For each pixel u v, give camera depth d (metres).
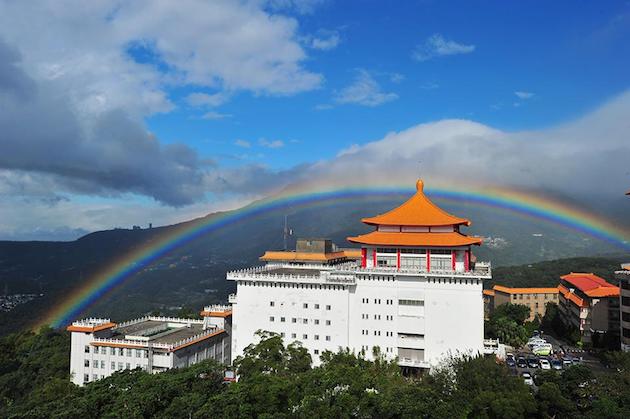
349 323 118.88
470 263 122.50
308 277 121.56
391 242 119.69
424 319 114.38
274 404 83.44
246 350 114.06
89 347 121.19
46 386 112.19
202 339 128.00
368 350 117.25
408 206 131.25
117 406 81.69
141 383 88.69
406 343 115.00
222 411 79.50
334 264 155.25
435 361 112.62
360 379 90.31
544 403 79.44
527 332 164.88
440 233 122.44
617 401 77.94
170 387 86.88
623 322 134.00
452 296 113.25
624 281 133.88
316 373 92.69
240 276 125.44
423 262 119.75
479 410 80.06
